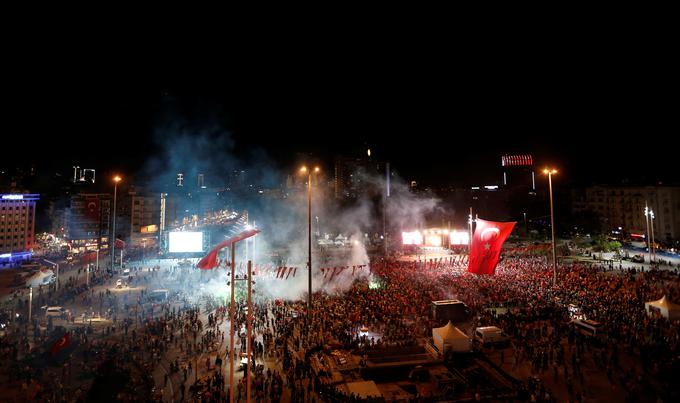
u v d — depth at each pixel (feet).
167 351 119.14
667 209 377.30
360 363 106.83
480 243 146.00
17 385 98.78
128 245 428.56
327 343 118.83
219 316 147.95
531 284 167.84
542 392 87.76
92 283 209.46
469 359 111.04
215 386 93.81
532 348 109.81
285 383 99.25
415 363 108.68
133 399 88.99
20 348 119.85
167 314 147.43
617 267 233.35
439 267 216.13
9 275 249.96
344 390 93.76
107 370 97.35
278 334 127.44
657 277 185.37
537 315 135.13
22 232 368.07
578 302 141.38
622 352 109.60
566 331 124.26
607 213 445.37
